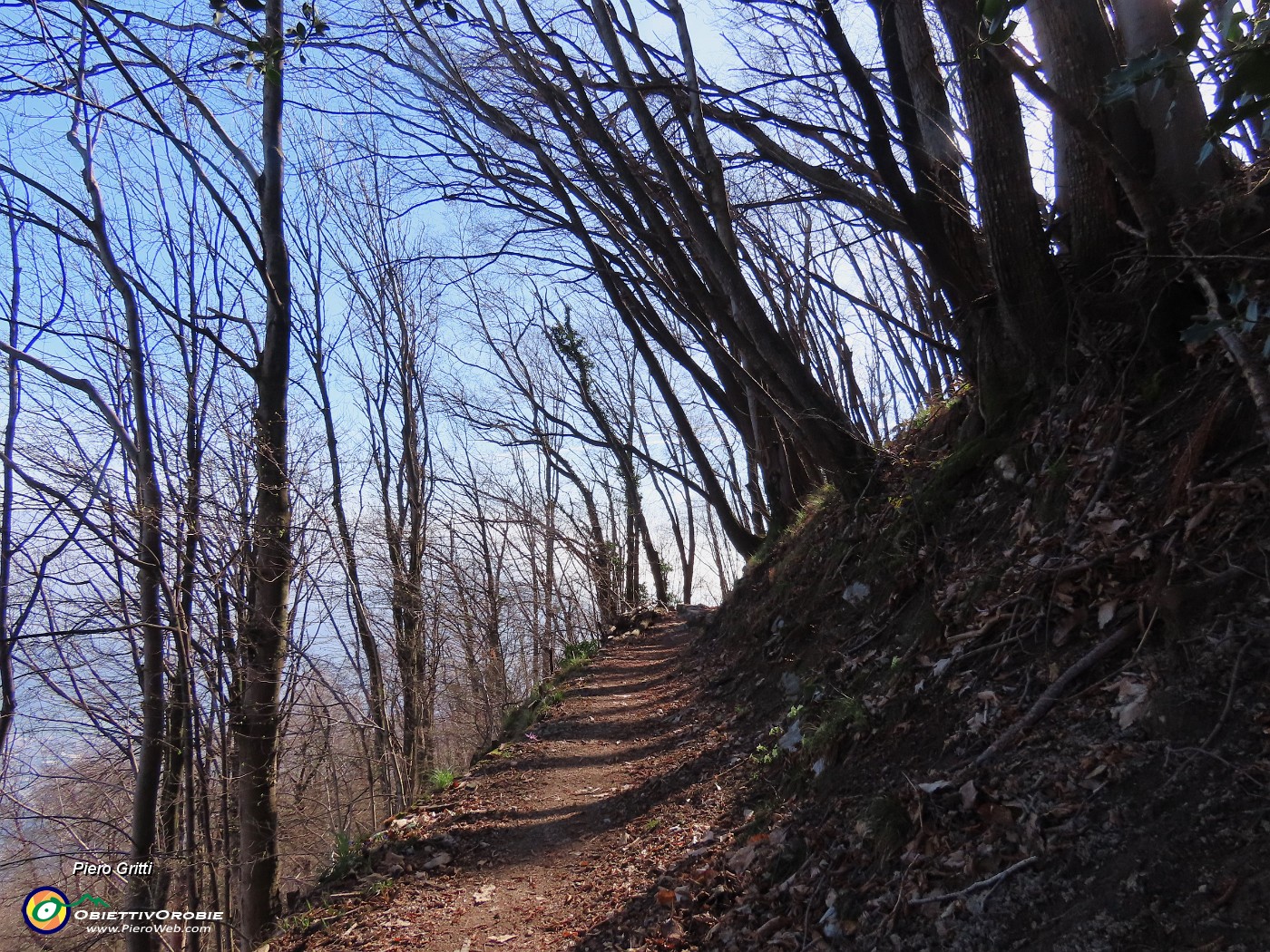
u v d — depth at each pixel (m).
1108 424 4.82
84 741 8.32
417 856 5.96
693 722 8.21
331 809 13.34
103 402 6.78
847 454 8.61
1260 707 2.66
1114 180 5.79
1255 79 1.81
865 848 3.62
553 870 5.43
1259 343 3.88
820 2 7.42
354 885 5.71
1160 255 4.25
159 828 8.30
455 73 9.20
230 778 7.95
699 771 6.46
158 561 7.35
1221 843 2.39
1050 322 5.76
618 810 6.31
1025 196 5.66
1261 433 3.57
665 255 9.79
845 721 4.79
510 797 7.03
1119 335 5.19
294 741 11.22
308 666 10.10
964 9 5.31
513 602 19.12
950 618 4.82
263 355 8.16
